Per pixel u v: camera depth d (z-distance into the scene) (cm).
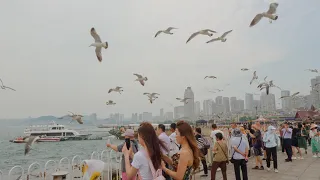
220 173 1097
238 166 837
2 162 2602
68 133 6906
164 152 467
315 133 1608
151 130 426
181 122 461
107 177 740
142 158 414
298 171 1137
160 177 412
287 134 1413
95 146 5262
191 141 446
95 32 873
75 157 702
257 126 1227
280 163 1356
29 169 595
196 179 984
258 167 1213
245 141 847
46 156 3231
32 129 6481
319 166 1247
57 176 591
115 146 608
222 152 841
